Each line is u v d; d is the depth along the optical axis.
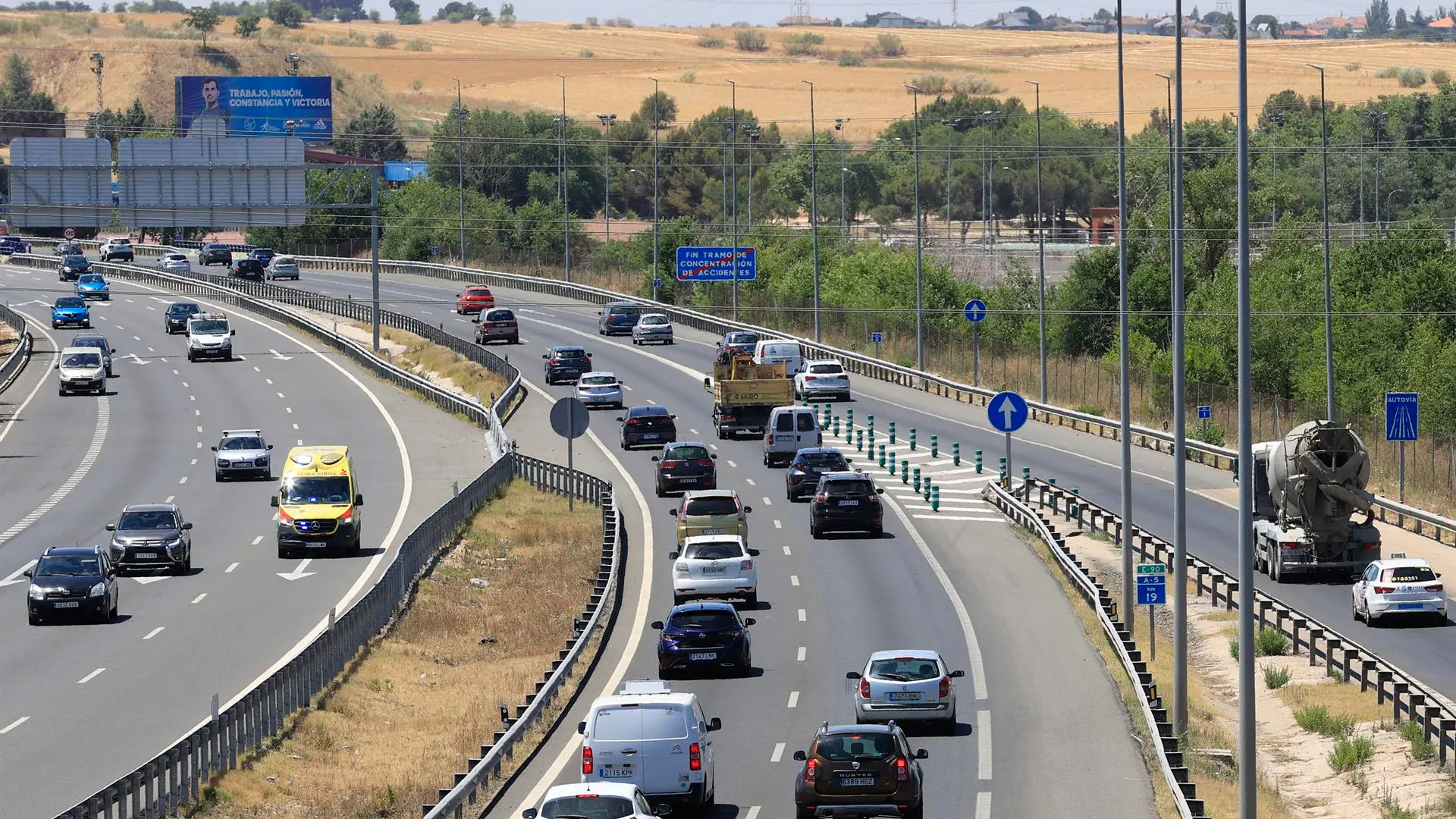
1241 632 88.69
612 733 92.81
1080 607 159.88
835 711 124.06
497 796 98.12
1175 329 122.81
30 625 154.25
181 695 124.19
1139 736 114.69
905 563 182.88
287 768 104.75
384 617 152.50
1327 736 128.50
